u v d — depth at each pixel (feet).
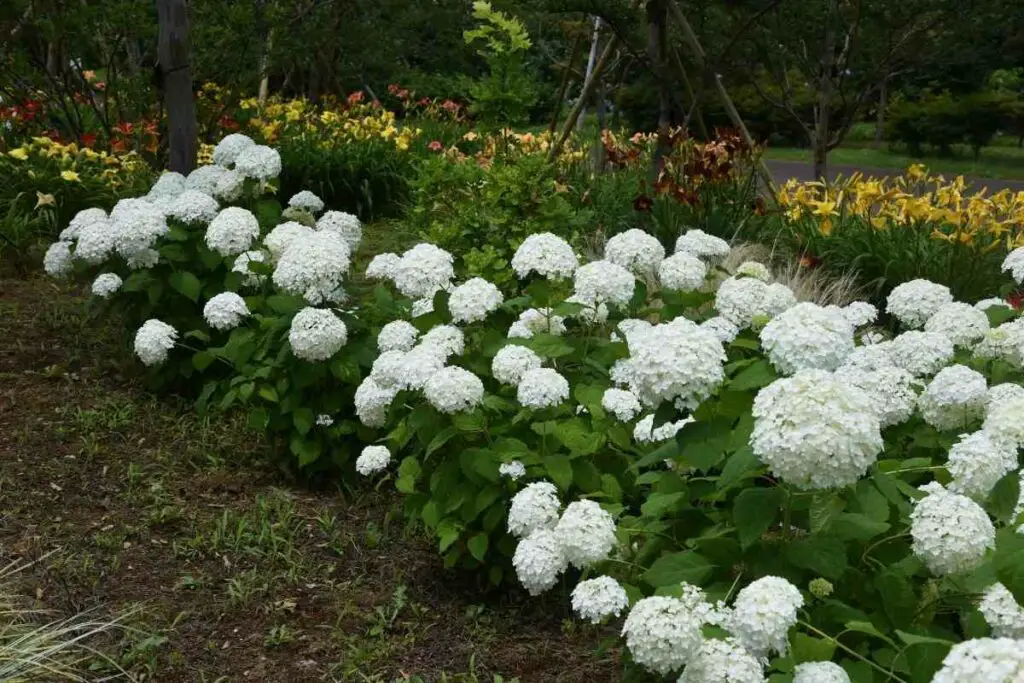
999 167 78.23
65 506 14.28
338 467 15.53
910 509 8.96
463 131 45.70
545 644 11.72
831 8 32.24
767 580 7.62
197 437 16.69
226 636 11.71
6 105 33.47
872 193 23.53
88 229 17.71
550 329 13.37
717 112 83.15
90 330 20.93
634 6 27.91
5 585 11.64
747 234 25.05
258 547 13.44
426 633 11.90
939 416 10.53
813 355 8.77
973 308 12.17
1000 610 7.73
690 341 8.61
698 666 7.39
